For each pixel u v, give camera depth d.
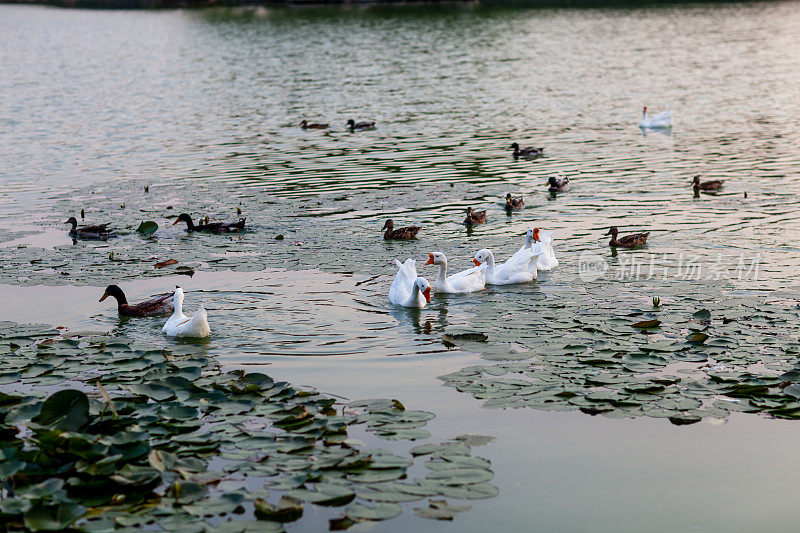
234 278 20.52
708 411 12.83
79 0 146.12
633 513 10.24
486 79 61.31
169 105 53.16
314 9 121.00
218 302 18.69
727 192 29.16
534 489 10.80
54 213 27.95
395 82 60.81
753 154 35.84
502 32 90.31
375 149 39.12
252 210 27.94
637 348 15.30
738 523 10.00
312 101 53.88
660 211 26.89
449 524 9.98
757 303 17.67
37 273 21.02
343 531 9.79
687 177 31.89
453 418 12.79
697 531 9.84
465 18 104.62
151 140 42.12
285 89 58.88
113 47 85.94
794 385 13.48
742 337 15.69
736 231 24.12
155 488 10.62
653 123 43.09
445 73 64.44
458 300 18.92
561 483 10.95
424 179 32.69
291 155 38.12
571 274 20.72
